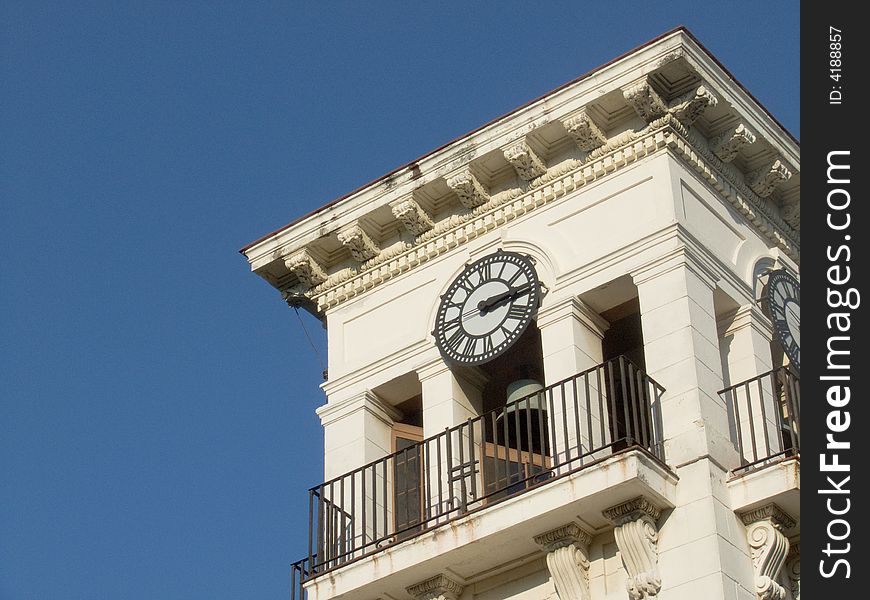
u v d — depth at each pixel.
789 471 27.53
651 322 29.56
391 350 32.31
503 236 32.00
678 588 27.12
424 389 31.53
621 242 30.58
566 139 31.77
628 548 27.50
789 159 32.41
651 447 28.30
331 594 29.30
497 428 31.48
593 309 30.75
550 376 30.11
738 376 30.25
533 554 28.66
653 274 29.94
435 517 29.06
